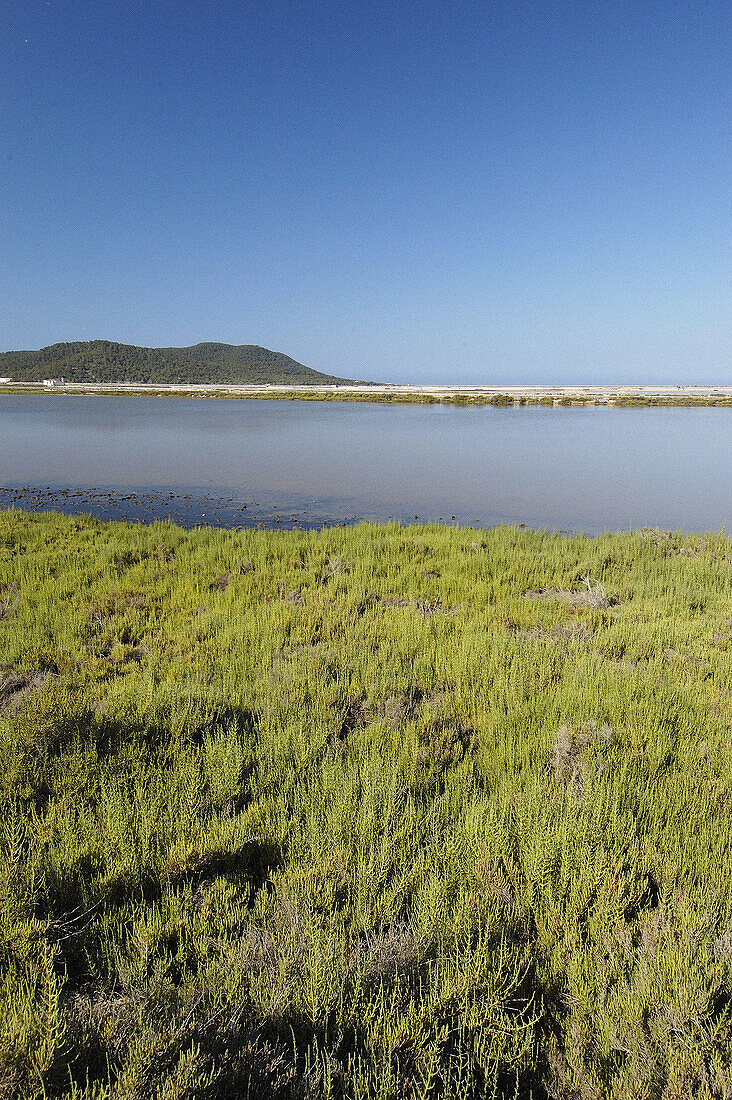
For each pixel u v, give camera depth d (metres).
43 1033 2.38
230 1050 2.49
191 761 4.80
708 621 9.22
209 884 3.54
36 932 2.96
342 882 3.49
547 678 6.71
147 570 11.34
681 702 6.09
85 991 2.82
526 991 2.92
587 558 12.63
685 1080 2.42
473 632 8.21
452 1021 2.68
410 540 14.01
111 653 7.46
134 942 2.99
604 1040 2.61
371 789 4.33
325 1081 2.30
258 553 12.58
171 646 7.62
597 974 2.91
